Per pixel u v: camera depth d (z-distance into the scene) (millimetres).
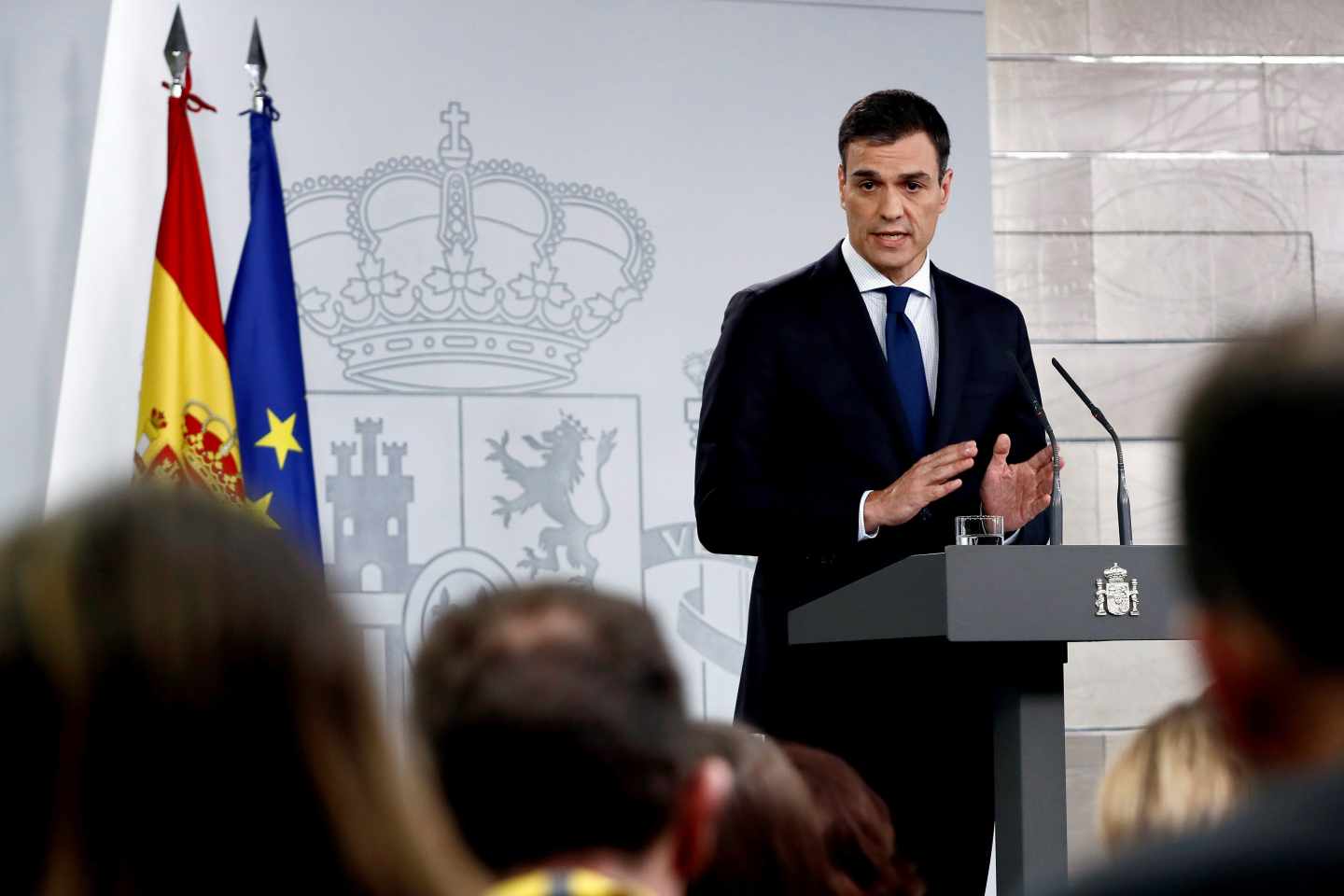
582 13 12500
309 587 1763
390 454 11938
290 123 12016
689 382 12398
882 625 6930
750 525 8750
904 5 12930
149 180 11742
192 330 11242
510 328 12188
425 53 12242
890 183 9445
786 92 12734
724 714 12219
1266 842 1648
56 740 1664
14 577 1700
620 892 2117
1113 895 1698
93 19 11734
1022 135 13875
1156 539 13688
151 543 1709
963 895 8281
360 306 11992
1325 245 14086
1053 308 13773
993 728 7078
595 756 2322
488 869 2357
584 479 12188
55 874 1660
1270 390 1737
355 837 1729
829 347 9156
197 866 1677
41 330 11484
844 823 4477
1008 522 7984
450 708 2389
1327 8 14172
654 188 12508
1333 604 1695
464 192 12219
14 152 11555
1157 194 13969
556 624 2492
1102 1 14023
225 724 1685
